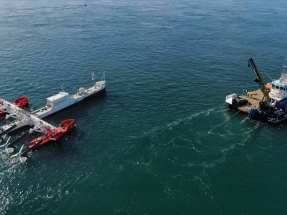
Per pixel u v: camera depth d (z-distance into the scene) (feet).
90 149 241.14
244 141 251.39
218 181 205.26
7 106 297.33
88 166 220.43
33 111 299.58
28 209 182.70
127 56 471.21
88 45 525.34
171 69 417.90
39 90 353.51
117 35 594.24
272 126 276.62
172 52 492.54
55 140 251.19
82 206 185.06
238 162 224.94
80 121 287.48
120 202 187.83
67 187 199.82
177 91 348.38
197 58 464.65
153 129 267.18
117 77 391.86
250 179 208.33
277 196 194.49
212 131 264.52
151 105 315.58
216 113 297.12
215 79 384.88
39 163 223.92
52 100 295.69
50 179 207.31
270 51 501.15
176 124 274.57
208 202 187.93
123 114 298.15
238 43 546.26
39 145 242.58
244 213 180.96
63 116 300.61
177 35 599.57
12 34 588.09
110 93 347.77
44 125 259.60
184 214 179.32
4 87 358.64
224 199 190.49
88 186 200.34
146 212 180.55
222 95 339.77
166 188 198.18
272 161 227.81
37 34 593.83
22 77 386.73
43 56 464.65
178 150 236.63
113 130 268.82
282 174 214.69
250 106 300.61
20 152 228.43
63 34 597.11
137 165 219.61
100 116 295.89
